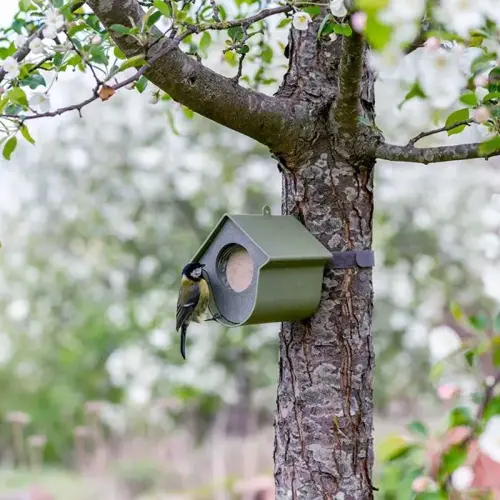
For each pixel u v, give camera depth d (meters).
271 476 14.04
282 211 4.30
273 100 3.97
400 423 13.34
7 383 16.12
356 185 4.11
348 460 4.00
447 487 2.72
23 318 15.96
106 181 13.97
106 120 13.66
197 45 4.91
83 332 15.39
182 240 14.44
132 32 3.31
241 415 16.08
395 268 12.95
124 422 15.48
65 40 3.52
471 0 2.63
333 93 4.12
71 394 15.63
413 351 13.40
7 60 3.44
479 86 3.53
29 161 13.98
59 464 15.66
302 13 3.60
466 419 2.65
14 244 15.42
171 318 14.67
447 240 12.50
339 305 4.05
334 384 4.03
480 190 11.57
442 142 9.97
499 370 2.84
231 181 13.55
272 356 14.66
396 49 1.99
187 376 14.60
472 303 12.45
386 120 9.91
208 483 13.98
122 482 13.82
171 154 13.63
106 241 14.88
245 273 4.20
